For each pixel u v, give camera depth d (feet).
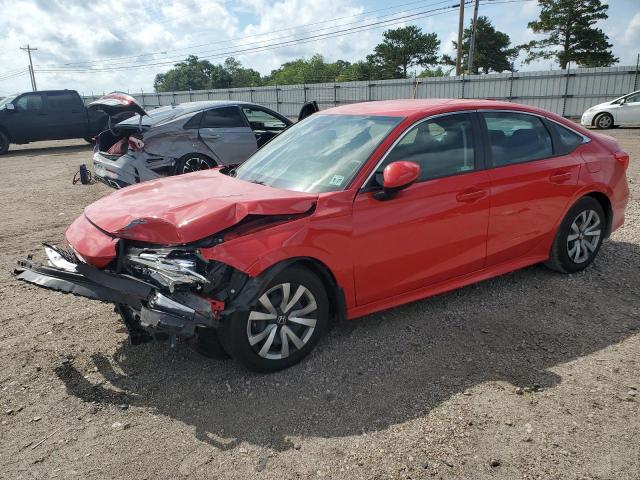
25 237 22.44
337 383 10.74
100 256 10.53
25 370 11.46
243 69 346.95
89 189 34.40
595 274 16.14
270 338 10.81
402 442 8.96
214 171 14.75
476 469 8.30
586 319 13.28
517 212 14.06
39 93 59.98
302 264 11.07
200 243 10.11
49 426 9.62
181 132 27.22
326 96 114.21
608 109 63.26
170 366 11.51
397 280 12.30
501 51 245.24
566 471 8.20
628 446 8.70
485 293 14.89
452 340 12.35
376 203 11.62
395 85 103.81
